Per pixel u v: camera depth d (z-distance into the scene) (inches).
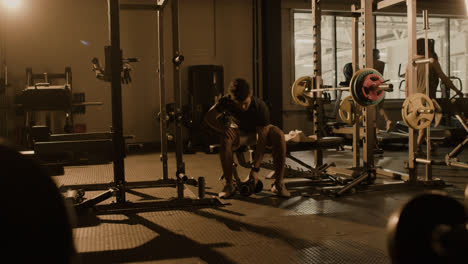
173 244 86.4
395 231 33.7
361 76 127.8
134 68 305.6
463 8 370.3
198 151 276.1
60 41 290.4
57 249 24.5
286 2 334.6
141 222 104.0
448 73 380.8
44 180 24.3
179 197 122.0
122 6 141.8
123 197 116.3
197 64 319.6
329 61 367.2
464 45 388.2
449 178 160.7
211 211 114.7
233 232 94.3
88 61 295.9
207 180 165.2
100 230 97.2
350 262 74.7
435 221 34.3
